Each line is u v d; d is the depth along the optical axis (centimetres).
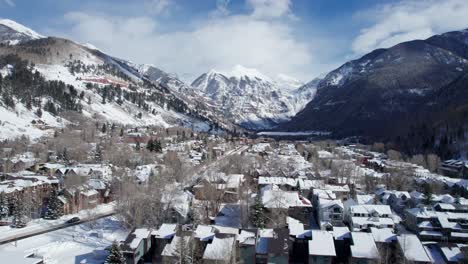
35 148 19575
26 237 9506
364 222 9594
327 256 7631
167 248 7838
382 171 18325
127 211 10100
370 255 7500
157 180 13012
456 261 7394
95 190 12781
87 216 11181
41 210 11769
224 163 18512
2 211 10931
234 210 11281
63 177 14025
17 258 7275
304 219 10600
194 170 17100
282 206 10294
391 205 12562
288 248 8000
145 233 8362
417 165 19262
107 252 8431
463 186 14200
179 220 10188
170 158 18025
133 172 15188
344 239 8244
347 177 15512
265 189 12462
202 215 10625
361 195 12075
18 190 11856
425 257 7406
